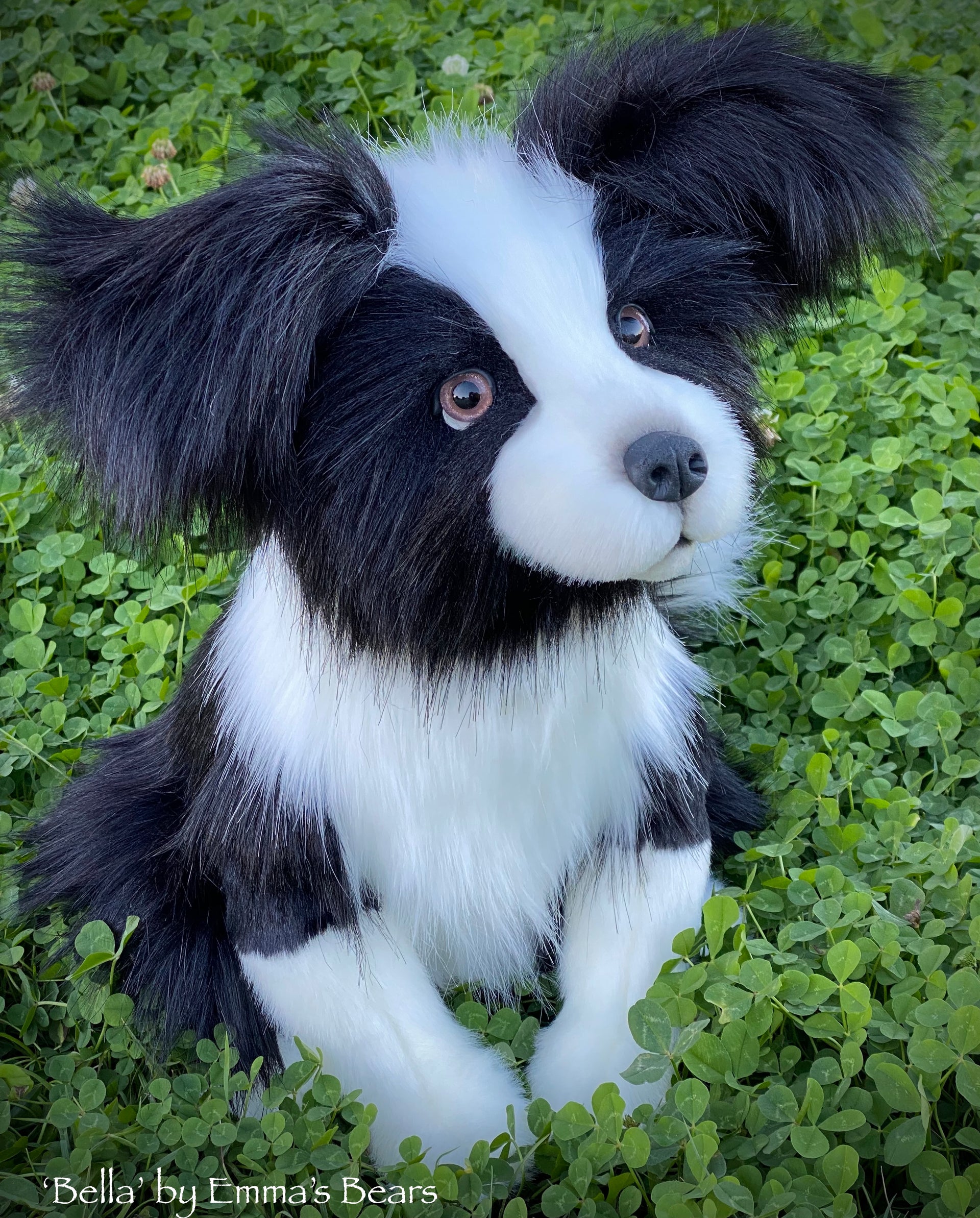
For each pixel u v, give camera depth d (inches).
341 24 43.1
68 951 21.3
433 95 39.9
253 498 16.3
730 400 17.6
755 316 18.1
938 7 42.2
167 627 26.6
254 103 41.2
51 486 18.4
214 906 20.3
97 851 20.7
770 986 19.0
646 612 18.1
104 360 15.4
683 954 19.3
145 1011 20.5
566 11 43.9
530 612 16.3
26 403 16.5
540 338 15.3
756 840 22.7
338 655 17.1
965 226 34.6
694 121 17.2
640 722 18.9
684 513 15.2
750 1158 18.1
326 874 18.4
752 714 26.1
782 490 29.8
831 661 26.6
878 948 19.8
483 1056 19.5
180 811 20.7
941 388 29.7
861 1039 18.5
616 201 16.8
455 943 19.8
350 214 15.5
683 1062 18.8
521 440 15.2
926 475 29.0
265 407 15.2
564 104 17.5
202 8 44.6
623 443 14.7
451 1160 18.8
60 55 42.1
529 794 18.3
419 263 15.7
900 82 18.8
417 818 18.2
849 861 22.1
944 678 26.1
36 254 16.4
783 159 17.4
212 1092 19.6
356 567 16.0
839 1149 17.0
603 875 19.5
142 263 15.4
